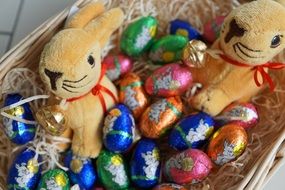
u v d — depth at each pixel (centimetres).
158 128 45
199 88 48
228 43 44
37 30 47
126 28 51
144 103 47
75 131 46
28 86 48
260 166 41
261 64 45
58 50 41
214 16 53
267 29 42
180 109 46
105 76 48
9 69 46
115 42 52
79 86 42
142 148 45
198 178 43
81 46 42
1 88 46
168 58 50
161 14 53
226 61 46
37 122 46
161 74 47
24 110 45
